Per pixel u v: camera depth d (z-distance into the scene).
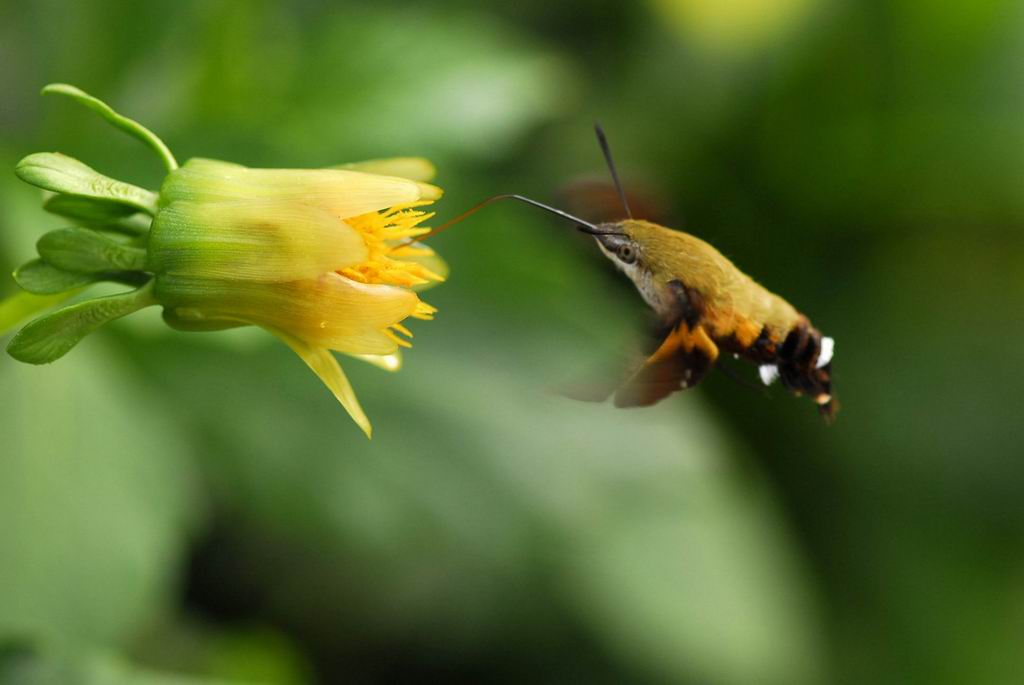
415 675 0.49
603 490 0.45
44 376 0.42
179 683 0.40
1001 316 0.53
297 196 0.38
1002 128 0.53
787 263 0.53
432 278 0.38
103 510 0.42
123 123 0.38
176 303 0.38
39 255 0.37
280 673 0.46
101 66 0.45
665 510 0.45
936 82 0.53
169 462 0.43
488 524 0.44
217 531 0.48
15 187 0.42
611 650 0.48
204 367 0.44
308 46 0.46
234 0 0.45
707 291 0.38
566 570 0.44
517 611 0.49
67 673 0.40
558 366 0.45
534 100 0.46
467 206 0.45
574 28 0.52
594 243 0.39
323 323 0.38
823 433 0.52
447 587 0.49
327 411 0.44
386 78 0.46
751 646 0.44
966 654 0.51
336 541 0.44
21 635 0.41
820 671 0.49
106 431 0.42
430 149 0.45
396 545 0.44
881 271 0.54
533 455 0.44
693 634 0.44
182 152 0.43
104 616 0.41
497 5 0.52
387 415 0.44
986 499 0.51
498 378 0.45
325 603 0.49
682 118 0.52
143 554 0.42
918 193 0.54
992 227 0.54
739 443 0.51
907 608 0.51
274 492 0.44
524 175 0.50
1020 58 0.53
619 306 0.46
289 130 0.45
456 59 0.46
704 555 0.45
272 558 0.49
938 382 0.52
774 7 0.52
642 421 0.45
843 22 0.53
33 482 0.42
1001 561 0.51
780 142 0.53
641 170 0.51
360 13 0.46
